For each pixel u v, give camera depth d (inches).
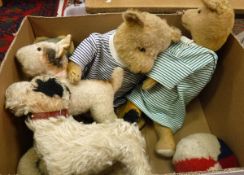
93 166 20.5
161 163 29.5
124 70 28.5
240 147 26.6
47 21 30.3
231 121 28.2
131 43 25.8
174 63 27.7
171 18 30.9
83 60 27.6
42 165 23.3
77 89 25.4
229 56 28.6
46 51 25.4
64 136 21.1
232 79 27.9
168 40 27.2
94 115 26.3
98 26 31.2
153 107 30.7
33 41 31.1
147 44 25.8
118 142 20.8
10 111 23.1
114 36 27.4
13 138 24.0
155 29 25.7
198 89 30.0
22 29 28.3
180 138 31.9
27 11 62.4
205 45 28.6
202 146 27.2
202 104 35.1
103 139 20.7
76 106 25.2
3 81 22.6
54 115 22.3
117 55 27.4
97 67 29.1
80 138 20.9
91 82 26.3
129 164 20.7
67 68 26.6
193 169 25.7
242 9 33.3
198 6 33.2
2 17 60.3
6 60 23.8
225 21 27.0
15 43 26.2
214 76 31.9
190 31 29.7
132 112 30.2
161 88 29.5
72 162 19.9
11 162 23.4
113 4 34.0
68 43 26.9
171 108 30.6
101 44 28.1
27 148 27.3
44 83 22.8
